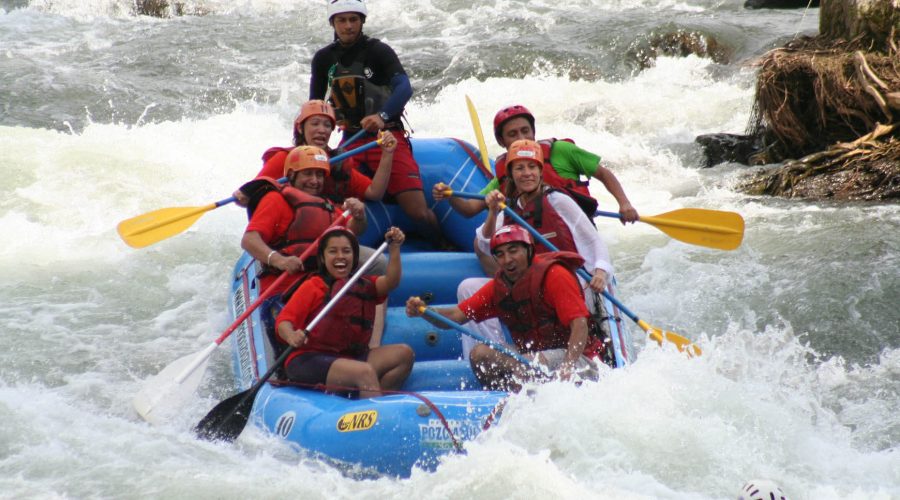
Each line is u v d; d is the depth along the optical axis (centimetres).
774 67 3459
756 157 3519
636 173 3578
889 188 3030
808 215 2895
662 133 4034
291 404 1720
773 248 2655
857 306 2292
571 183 2100
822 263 2505
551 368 1750
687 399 1609
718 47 4919
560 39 5175
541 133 4031
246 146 3716
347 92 2245
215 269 2691
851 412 1878
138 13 6194
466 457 1455
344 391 1756
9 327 2305
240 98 4644
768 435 1594
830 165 3164
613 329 1909
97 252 2777
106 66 5031
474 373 1798
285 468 1580
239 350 2034
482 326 1888
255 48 5409
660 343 1853
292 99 4656
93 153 3412
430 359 1983
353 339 1795
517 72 4834
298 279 1894
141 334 2330
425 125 4250
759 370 2027
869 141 3184
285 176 2073
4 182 3156
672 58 4850
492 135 4069
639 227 2970
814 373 2039
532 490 1391
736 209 3050
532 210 1953
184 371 1852
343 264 1798
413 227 2412
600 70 4812
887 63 3238
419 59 5050
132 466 1580
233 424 1759
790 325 2250
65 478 1530
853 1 3381
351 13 2203
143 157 3450
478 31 5547
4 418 1738
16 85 4584
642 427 1526
